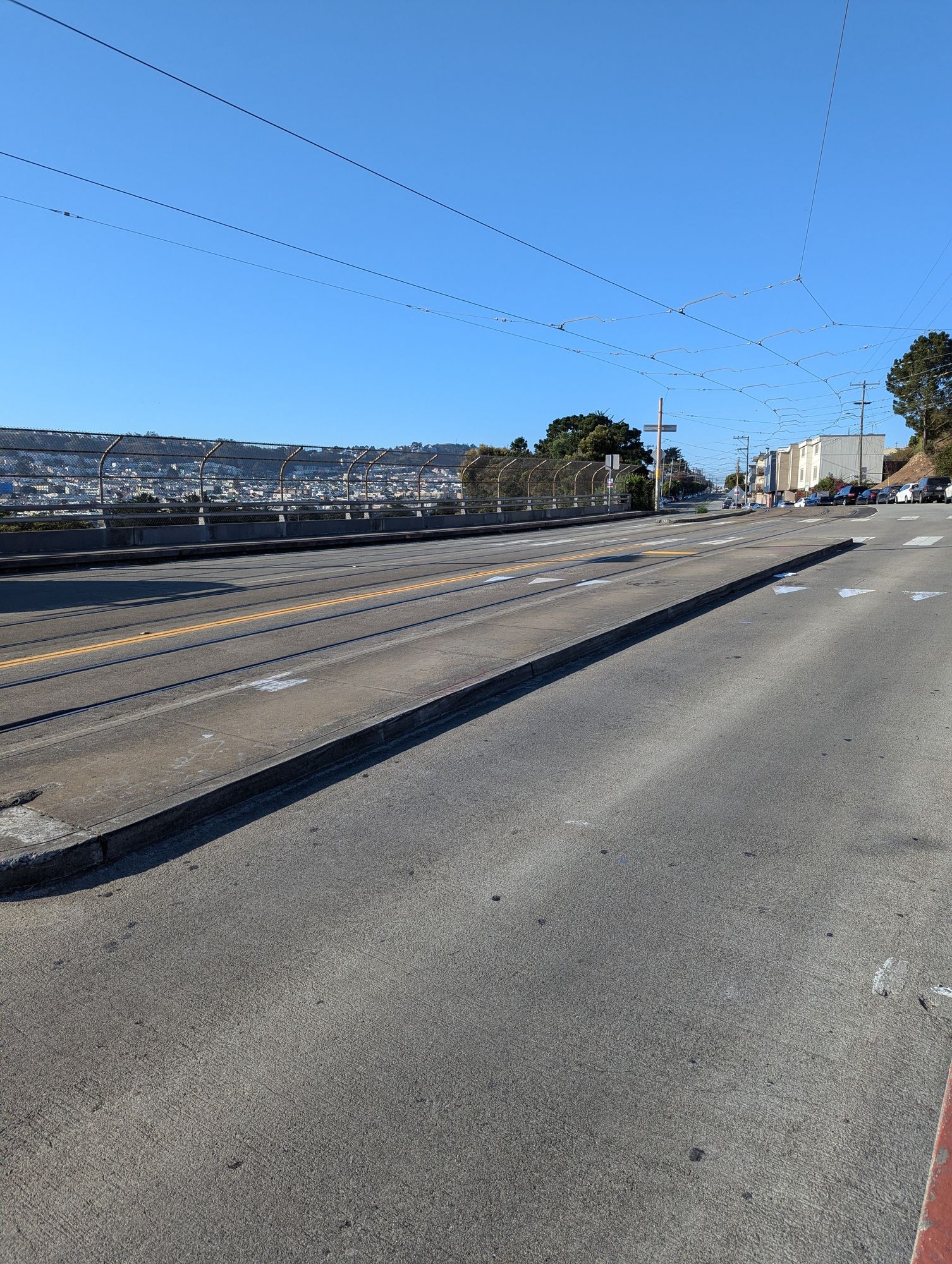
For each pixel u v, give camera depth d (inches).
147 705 262.5
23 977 126.9
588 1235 81.9
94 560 796.0
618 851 163.8
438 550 942.4
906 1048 107.5
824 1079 102.3
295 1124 96.8
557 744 227.1
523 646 329.7
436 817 180.7
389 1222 83.8
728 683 288.4
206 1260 80.4
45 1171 91.3
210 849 167.6
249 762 201.0
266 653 337.7
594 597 467.5
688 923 137.9
